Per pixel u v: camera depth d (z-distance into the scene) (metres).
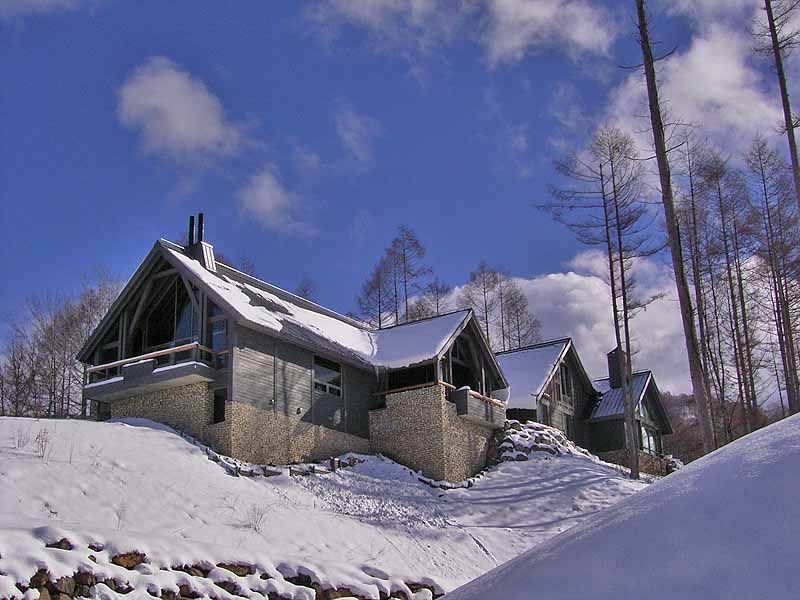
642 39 18.50
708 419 16.12
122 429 22.34
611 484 28.38
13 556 10.83
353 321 34.78
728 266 34.16
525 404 37.34
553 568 5.34
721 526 4.89
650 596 4.57
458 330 31.50
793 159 21.08
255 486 21.58
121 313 28.33
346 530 20.31
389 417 29.50
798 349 34.41
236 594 12.84
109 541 12.16
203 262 28.78
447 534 22.78
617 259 33.12
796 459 5.21
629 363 32.78
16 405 39.22
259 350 26.36
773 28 21.67
